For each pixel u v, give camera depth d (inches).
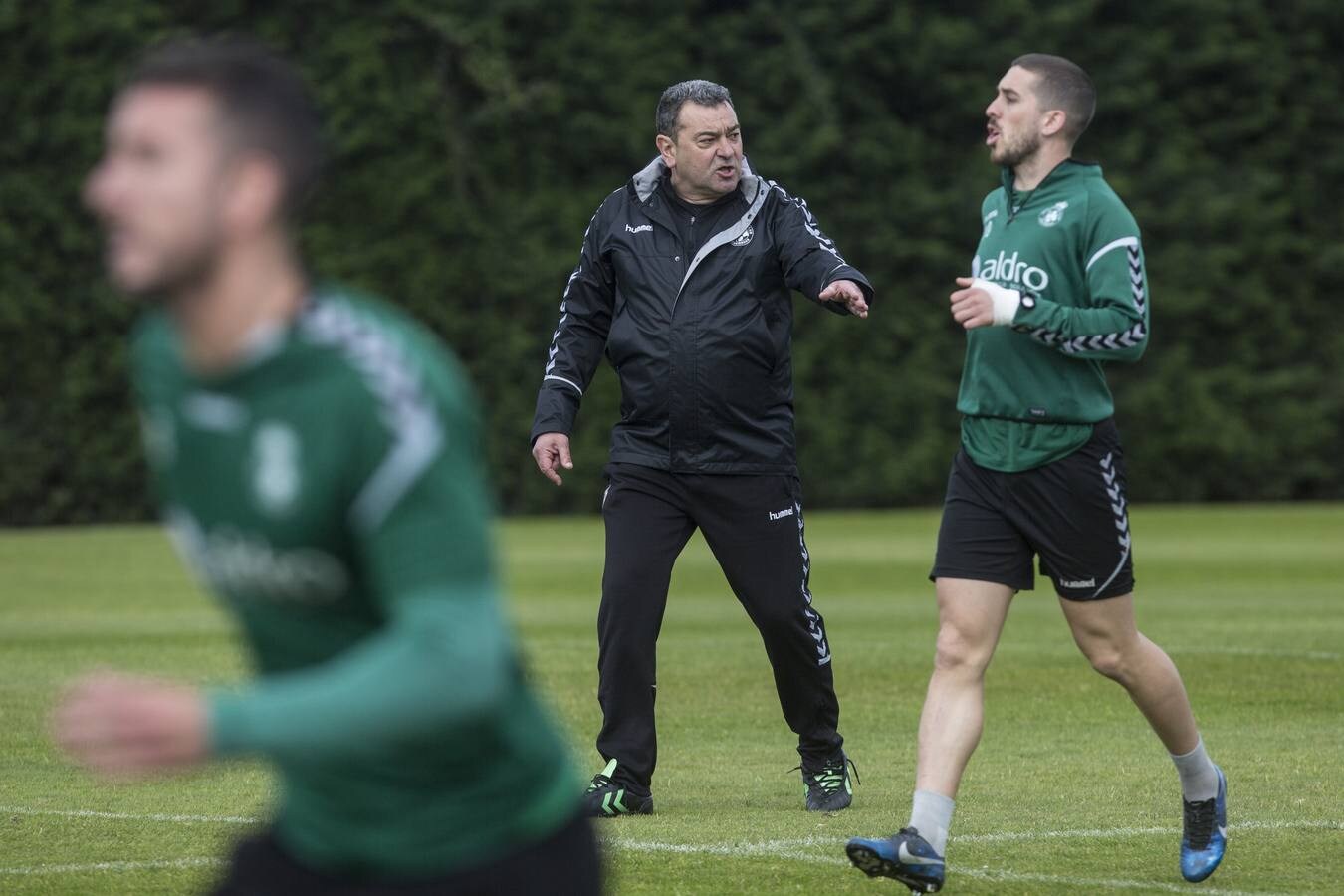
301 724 305.9
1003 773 1032.8
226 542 339.0
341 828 363.9
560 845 374.0
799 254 925.2
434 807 361.4
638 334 930.1
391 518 321.1
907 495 4488.2
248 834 389.7
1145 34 4719.5
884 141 4581.7
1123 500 732.0
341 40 4124.0
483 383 4234.7
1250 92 4773.6
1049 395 721.6
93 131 3897.6
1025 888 734.5
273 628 350.6
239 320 325.7
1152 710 740.7
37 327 3895.2
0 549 3095.5
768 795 979.9
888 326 4522.6
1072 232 735.1
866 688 1422.2
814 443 4436.5
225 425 327.0
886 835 852.6
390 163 4153.5
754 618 927.0
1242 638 1749.5
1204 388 4643.2
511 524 3914.9
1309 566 2684.5
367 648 344.8
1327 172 4825.3
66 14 3880.4
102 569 2689.5
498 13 4284.0
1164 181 4697.3
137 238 317.7
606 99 4372.5
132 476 3959.2
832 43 4562.0
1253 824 870.4
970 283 712.4
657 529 927.7
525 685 369.1
